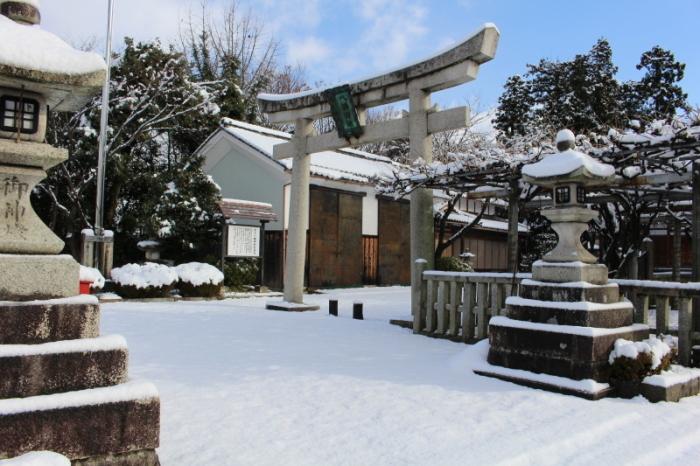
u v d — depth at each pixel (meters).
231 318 10.88
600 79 24.34
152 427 3.05
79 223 18.05
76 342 2.99
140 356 6.81
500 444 3.87
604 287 5.95
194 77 25.59
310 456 3.59
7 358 2.78
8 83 3.10
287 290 12.97
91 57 3.22
